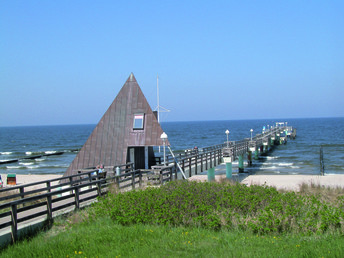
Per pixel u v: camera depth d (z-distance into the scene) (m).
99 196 12.94
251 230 9.59
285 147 63.91
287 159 46.81
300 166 39.69
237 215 10.11
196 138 101.19
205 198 11.23
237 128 165.88
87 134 148.25
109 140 20.92
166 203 10.78
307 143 71.44
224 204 11.00
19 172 43.19
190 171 20.75
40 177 35.69
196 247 8.00
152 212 10.57
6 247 8.91
